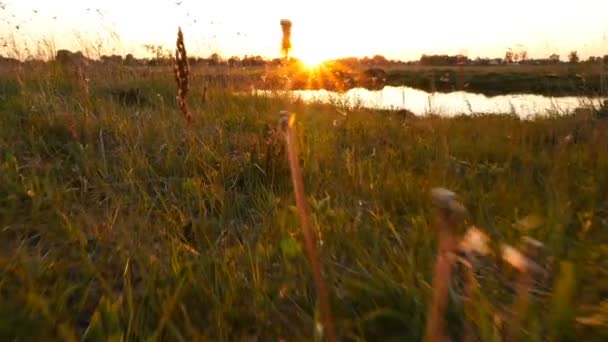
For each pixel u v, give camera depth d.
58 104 4.84
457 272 1.88
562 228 2.14
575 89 6.66
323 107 6.89
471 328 1.55
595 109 5.89
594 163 3.63
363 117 6.14
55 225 2.45
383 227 2.47
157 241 2.41
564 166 3.51
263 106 6.65
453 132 5.22
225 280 1.94
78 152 3.63
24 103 4.76
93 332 1.55
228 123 5.02
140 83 7.11
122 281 1.99
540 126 5.47
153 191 3.12
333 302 1.76
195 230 2.45
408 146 4.30
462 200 2.79
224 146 3.91
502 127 5.66
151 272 1.95
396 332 1.64
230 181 3.28
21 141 3.79
